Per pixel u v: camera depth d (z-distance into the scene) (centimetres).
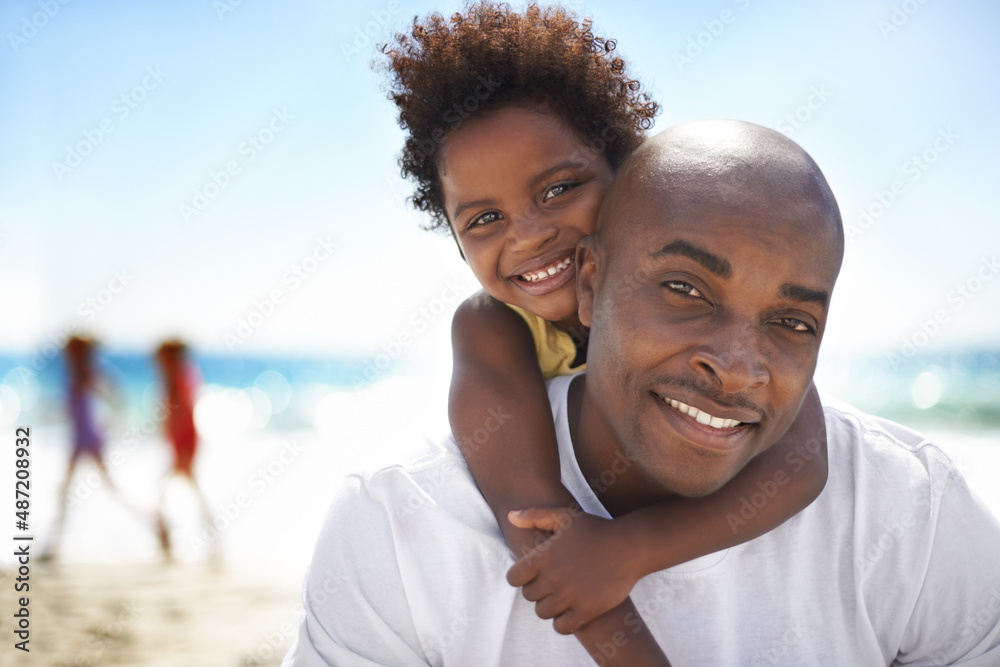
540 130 202
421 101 214
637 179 150
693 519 152
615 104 215
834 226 141
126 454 1423
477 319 212
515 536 158
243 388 2678
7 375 2589
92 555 821
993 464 1249
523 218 202
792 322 139
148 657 501
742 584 158
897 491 162
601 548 149
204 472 1408
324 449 1579
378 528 162
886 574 160
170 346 903
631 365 140
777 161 141
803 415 167
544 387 187
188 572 746
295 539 891
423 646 159
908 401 2111
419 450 175
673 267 137
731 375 130
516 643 158
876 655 157
